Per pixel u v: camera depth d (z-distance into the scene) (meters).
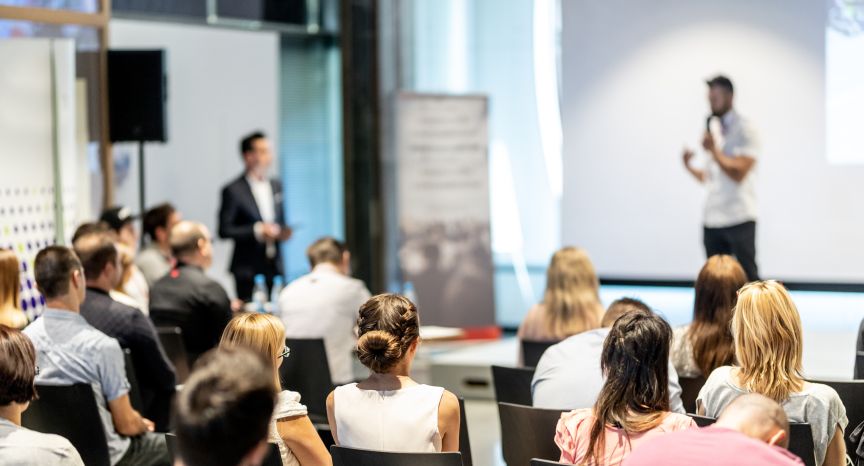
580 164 9.14
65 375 4.09
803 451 3.22
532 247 9.48
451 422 3.27
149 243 6.89
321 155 10.18
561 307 5.14
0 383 3.01
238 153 9.38
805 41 8.34
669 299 8.88
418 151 9.12
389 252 9.60
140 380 4.67
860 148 8.25
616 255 9.08
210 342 5.55
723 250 8.51
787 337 3.34
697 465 2.36
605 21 8.97
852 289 8.33
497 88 9.48
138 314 4.60
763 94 8.45
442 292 9.12
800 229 8.43
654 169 8.88
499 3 9.41
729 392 3.42
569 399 3.79
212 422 1.61
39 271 4.12
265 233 8.11
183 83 9.03
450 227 9.14
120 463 4.15
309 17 10.02
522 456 3.64
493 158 9.53
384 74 9.53
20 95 6.08
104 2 6.95
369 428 3.25
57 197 6.35
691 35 8.67
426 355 7.82
